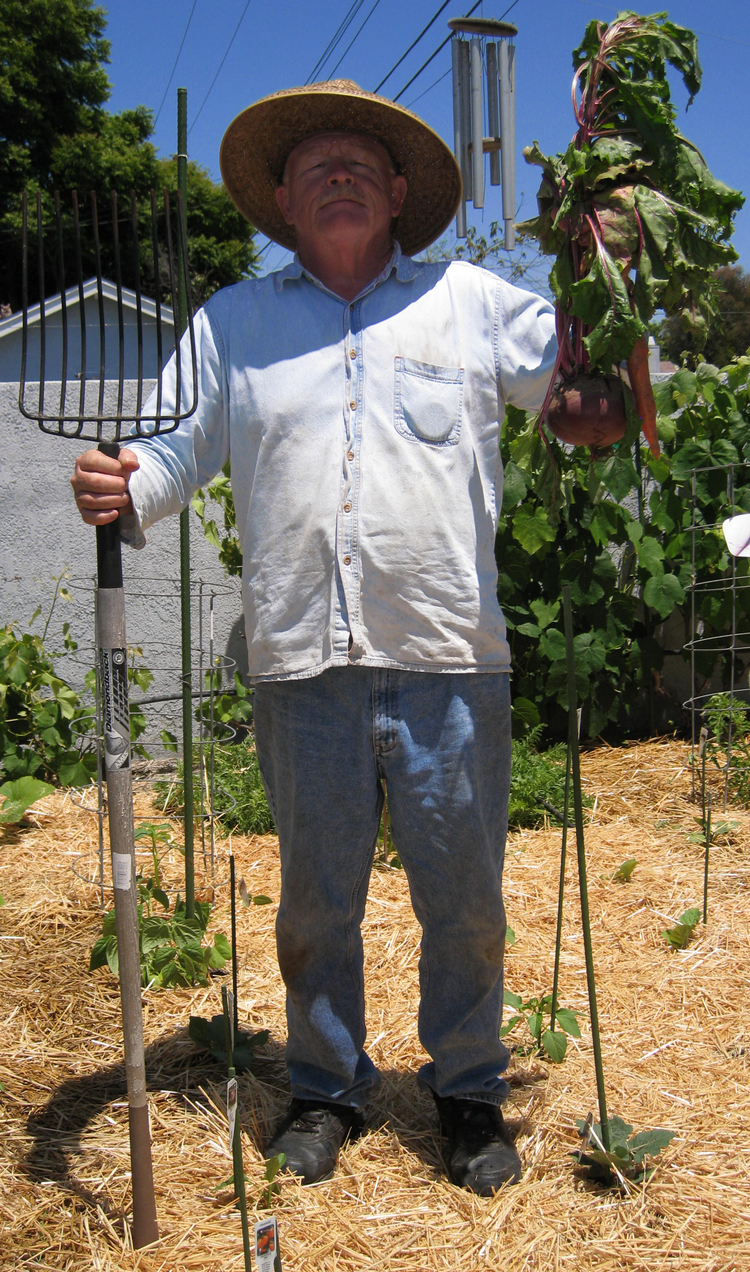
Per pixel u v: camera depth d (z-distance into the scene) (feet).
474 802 6.57
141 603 18.58
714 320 6.32
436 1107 7.45
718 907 11.71
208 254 83.20
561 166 6.16
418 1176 6.91
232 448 6.81
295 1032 7.16
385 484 6.34
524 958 10.44
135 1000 6.13
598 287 5.87
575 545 18.20
